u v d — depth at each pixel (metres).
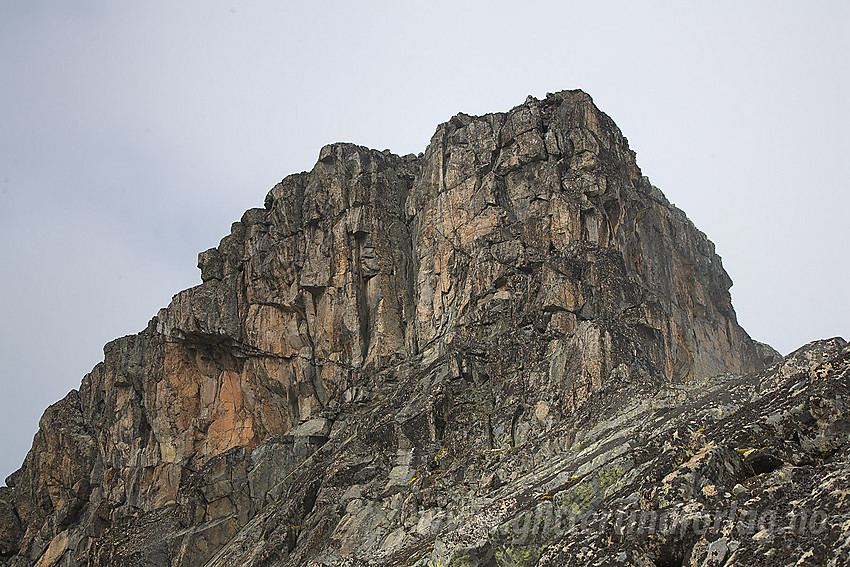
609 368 53.50
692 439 37.22
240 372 73.62
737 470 33.19
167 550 62.66
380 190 73.19
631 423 47.81
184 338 74.38
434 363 62.16
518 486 47.06
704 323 73.88
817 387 35.88
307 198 74.12
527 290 61.34
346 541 50.97
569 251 62.06
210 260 75.38
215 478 63.84
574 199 64.56
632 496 35.78
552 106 71.50
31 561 79.56
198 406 74.12
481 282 63.75
